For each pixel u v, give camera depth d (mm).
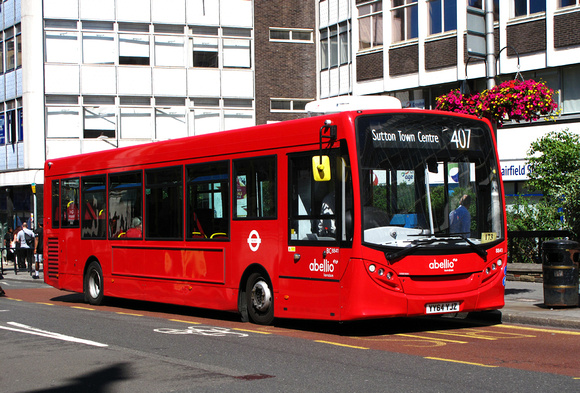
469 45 14859
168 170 13828
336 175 10195
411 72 28344
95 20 38000
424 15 27688
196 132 39281
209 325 11898
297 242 10828
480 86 26297
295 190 10938
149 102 38719
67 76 37750
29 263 28609
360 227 9836
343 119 10156
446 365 7922
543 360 8203
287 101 40969
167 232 13797
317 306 10438
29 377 7758
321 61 34906
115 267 15383
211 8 39531
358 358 8453
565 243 12188
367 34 30359
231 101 39875
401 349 9094
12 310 14914
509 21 24703
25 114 37625
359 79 30672
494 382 6988
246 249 11852
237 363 8258
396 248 9961
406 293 9992
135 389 6992
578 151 18516
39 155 37375
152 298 14180
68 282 17094
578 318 11031
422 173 10430
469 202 10750
